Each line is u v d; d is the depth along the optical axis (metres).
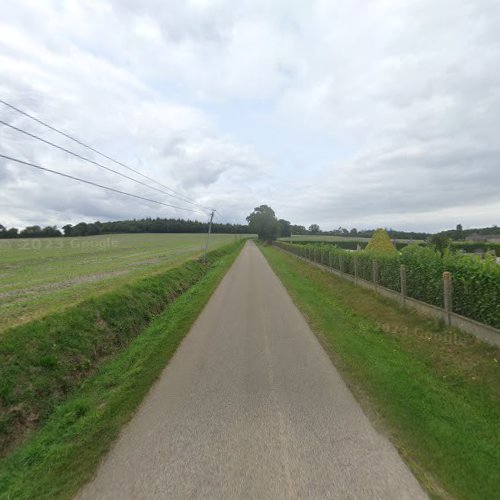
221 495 3.19
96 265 24.94
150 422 4.59
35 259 31.27
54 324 7.28
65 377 6.14
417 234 109.00
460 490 3.21
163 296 13.27
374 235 23.38
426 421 4.39
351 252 17.34
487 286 6.60
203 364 6.71
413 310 9.52
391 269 11.50
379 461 3.61
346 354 6.93
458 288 7.60
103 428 4.51
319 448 3.86
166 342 8.22
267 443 3.99
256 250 58.41
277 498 3.12
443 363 6.25
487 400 4.92
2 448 4.41
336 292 14.37
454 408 4.73
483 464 3.57
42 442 4.43
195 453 3.86
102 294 9.98
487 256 7.25
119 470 3.64
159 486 3.35
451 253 9.25
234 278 20.11
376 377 5.75
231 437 4.15
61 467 3.80
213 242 72.62
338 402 4.96
